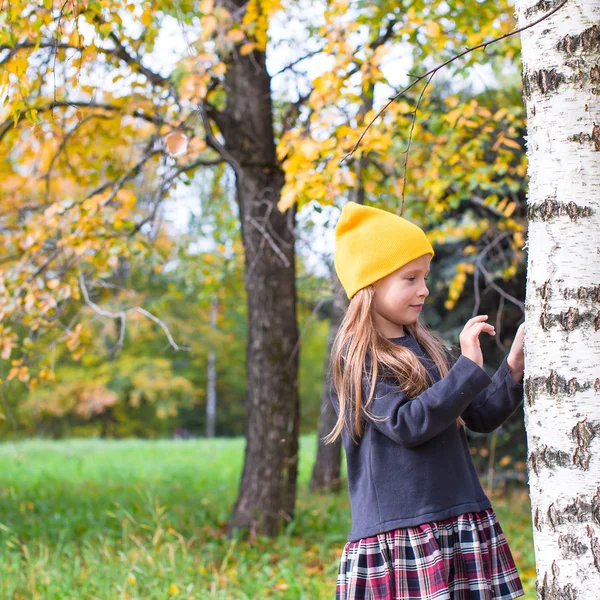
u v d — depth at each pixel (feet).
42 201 18.71
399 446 6.68
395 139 15.60
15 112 9.80
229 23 15.08
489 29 14.40
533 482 6.27
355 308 7.01
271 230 16.89
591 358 5.99
